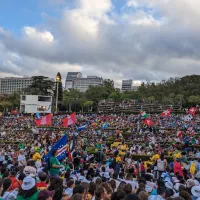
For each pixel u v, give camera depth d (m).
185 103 137.50
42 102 119.50
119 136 52.47
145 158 30.50
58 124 77.44
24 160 19.88
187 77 172.62
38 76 141.50
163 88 169.00
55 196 7.83
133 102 138.62
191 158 29.05
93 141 44.28
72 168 18.67
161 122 79.62
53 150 14.36
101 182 10.53
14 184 9.91
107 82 181.50
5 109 138.75
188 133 55.03
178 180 14.22
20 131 67.62
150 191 11.52
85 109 143.50
